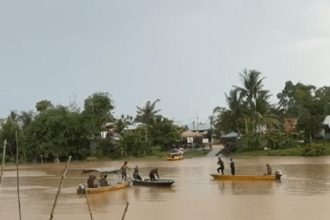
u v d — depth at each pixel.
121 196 36.16
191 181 46.41
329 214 26.33
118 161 86.81
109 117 100.12
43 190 42.25
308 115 96.00
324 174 49.53
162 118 107.12
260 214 26.95
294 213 26.91
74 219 26.77
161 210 29.30
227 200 32.69
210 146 111.81
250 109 91.62
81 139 94.19
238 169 59.28
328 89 116.69
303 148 84.19
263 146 89.06
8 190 42.84
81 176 57.16
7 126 95.19
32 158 94.75
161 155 94.25
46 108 102.50
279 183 42.28
